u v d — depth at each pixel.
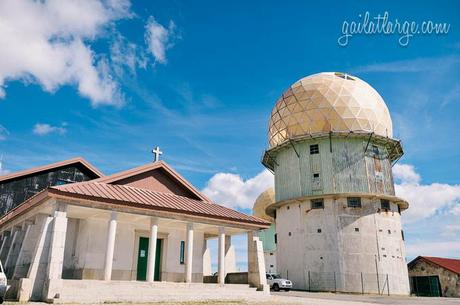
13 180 27.59
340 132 37.81
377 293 33.66
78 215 20.08
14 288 15.70
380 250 35.28
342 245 35.28
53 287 14.98
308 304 18.19
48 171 29.03
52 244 15.89
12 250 21.47
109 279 17.09
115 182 21.73
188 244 20.33
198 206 22.38
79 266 19.92
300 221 37.94
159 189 23.44
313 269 35.59
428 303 23.08
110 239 17.66
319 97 39.34
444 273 39.34
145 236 22.42
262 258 23.22
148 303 15.78
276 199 41.88
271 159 43.72
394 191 39.38
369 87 41.88
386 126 40.19
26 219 20.98
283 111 41.47
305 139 39.12
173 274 22.64
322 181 37.81
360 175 37.50
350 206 36.47
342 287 34.03
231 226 22.45
